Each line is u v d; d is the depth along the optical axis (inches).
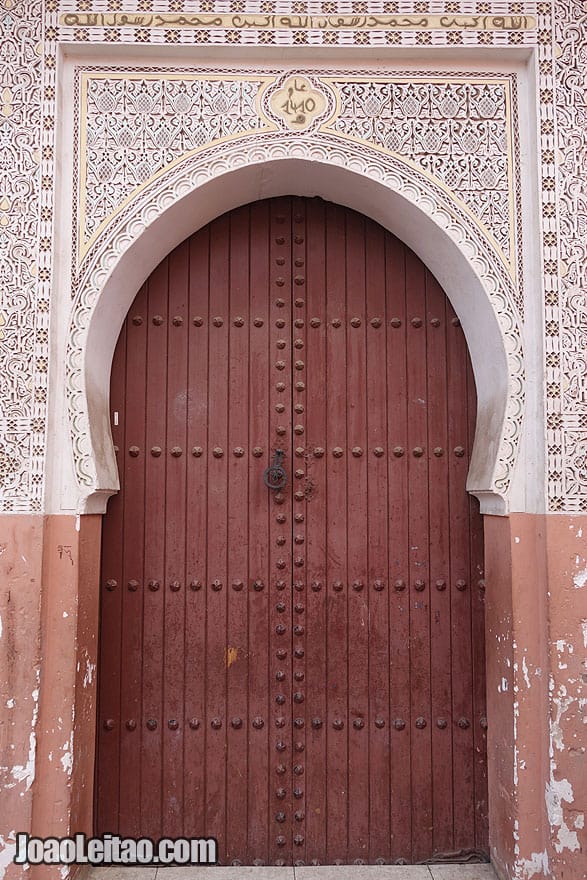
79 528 141.3
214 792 156.8
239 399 164.1
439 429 164.4
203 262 166.1
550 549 138.7
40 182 143.6
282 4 146.2
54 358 143.1
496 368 151.0
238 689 159.0
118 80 148.7
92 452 142.6
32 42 145.1
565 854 133.9
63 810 135.9
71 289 145.2
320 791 157.5
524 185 148.8
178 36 145.2
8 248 142.6
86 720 144.7
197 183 147.1
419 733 158.7
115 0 145.4
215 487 162.1
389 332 166.1
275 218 167.5
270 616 160.6
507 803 143.1
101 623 157.6
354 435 164.1
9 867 132.5
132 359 162.9
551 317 143.2
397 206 152.7
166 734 157.2
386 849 156.4
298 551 161.6
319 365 165.2
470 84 150.5
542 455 141.8
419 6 147.0
